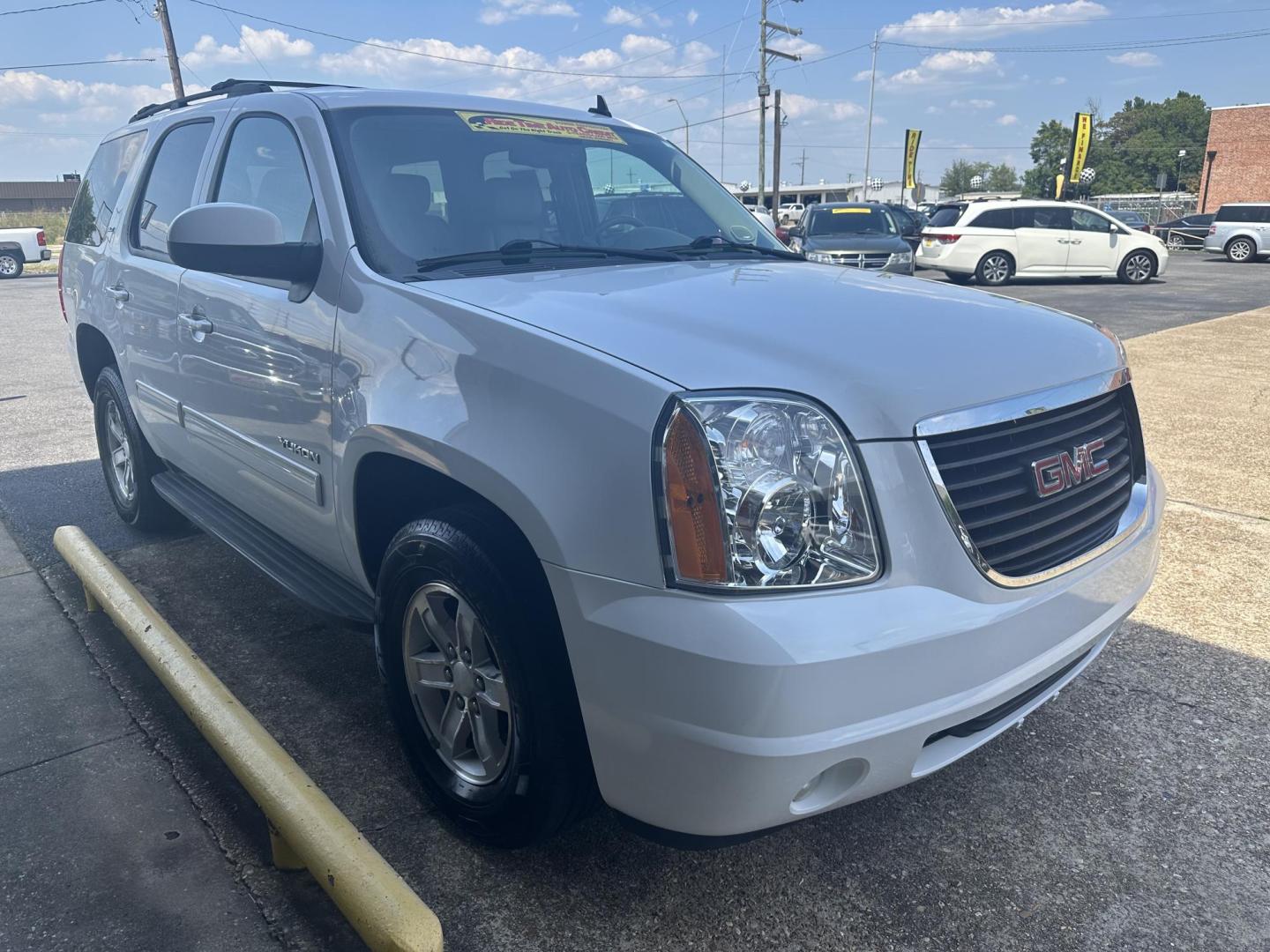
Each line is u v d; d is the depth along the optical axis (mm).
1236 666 3365
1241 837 2482
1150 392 7824
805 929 2172
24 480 5633
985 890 2295
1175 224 32938
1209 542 4523
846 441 1889
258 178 3172
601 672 1899
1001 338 2314
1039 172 105188
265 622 3732
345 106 3004
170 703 3143
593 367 1954
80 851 2426
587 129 3518
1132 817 2564
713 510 1793
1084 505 2291
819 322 2225
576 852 2434
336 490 2633
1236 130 44344
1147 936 2150
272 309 2838
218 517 3635
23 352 11016
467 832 2430
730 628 1748
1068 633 2203
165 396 3707
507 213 2979
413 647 2480
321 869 2021
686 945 2125
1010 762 2818
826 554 1843
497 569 2094
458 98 3324
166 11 30719
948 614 1902
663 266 2850
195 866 2371
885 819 2568
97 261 4379
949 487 1965
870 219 16328
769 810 1812
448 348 2225
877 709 1818
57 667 3389
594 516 1882
